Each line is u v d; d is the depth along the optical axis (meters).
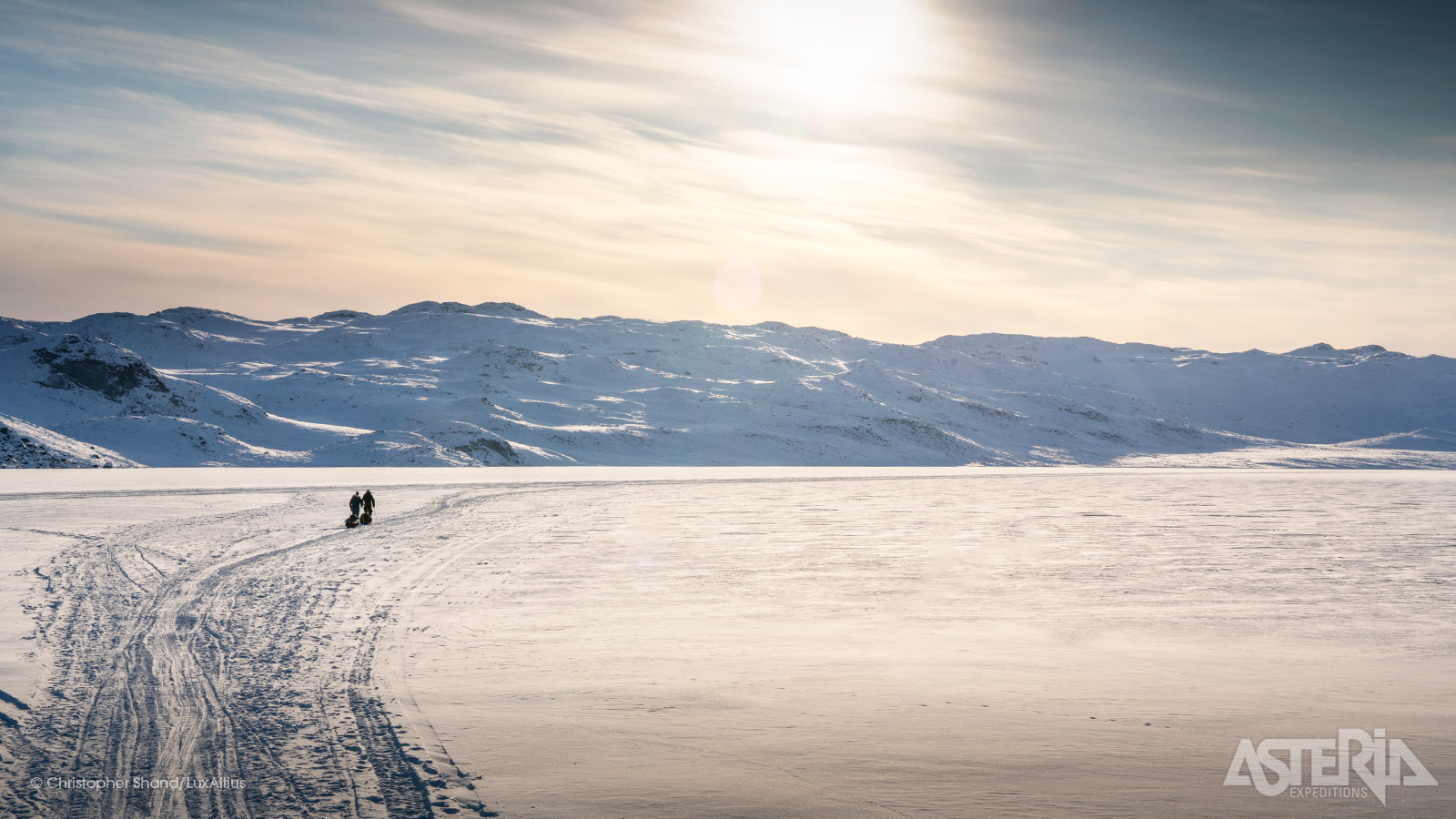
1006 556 24.48
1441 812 7.10
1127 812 7.00
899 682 10.91
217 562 21.09
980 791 7.41
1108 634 14.03
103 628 13.62
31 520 30.45
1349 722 9.38
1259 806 7.16
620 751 8.35
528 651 12.50
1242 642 13.44
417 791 7.34
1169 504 48.19
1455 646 13.23
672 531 31.00
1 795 7.22
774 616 15.42
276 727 8.95
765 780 7.63
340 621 14.48
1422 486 72.81
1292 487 70.94
